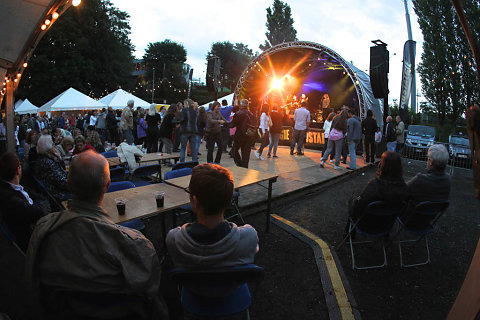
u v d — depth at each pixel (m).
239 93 15.09
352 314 2.48
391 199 2.98
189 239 1.63
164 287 2.83
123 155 5.19
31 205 2.72
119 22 36.31
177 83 54.81
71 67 29.61
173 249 1.69
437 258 3.52
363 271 3.21
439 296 2.80
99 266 1.49
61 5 3.72
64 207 2.55
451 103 14.23
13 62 4.82
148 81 57.62
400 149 10.73
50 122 19.20
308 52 13.58
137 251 1.57
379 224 3.16
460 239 4.05
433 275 3.16
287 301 2.70
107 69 34.69
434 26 13.52
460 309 1.37
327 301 2.66
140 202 2.81
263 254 3.49
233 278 1.64
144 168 4.69
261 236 3.95
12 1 3.50
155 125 8.76
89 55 33.28
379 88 10.10
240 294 1.98
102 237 1.51
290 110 15.53
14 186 2.72
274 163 8.34
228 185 1.66
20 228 2.65
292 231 4.07
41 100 29.81
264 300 2.71
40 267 1.48
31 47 4.57
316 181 6.38
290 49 13.32
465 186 7.26
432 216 3.17
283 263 3.31
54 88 28.91
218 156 7.00
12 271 3.24
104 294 1.51
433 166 3.25
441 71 14.13
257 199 5.09
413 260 3.47
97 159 1.64
